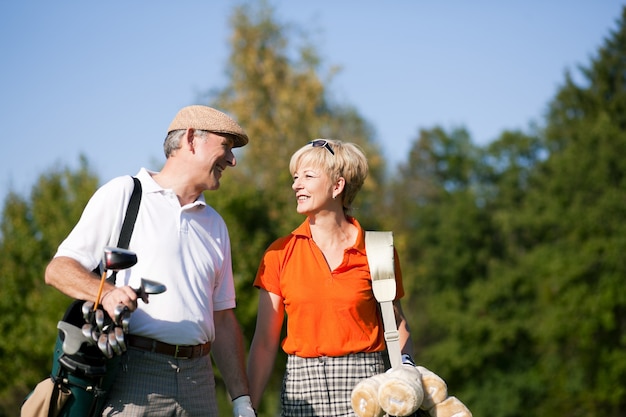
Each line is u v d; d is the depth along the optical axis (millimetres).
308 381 4656
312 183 4848
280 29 33250
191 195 4570
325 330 4652
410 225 51125
